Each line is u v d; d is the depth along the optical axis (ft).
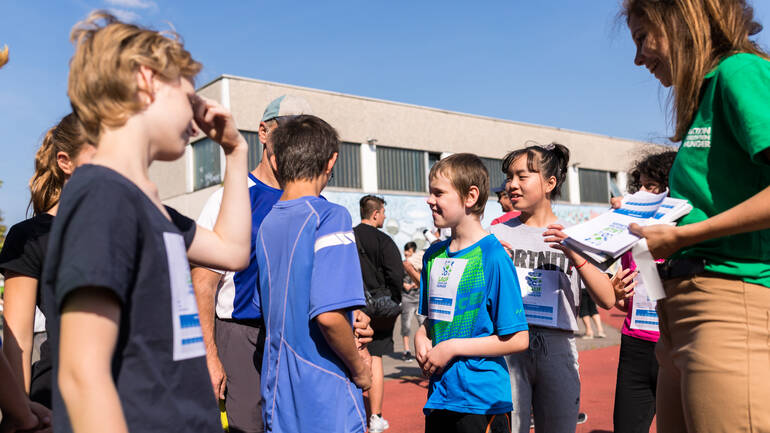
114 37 4.10
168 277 4.10
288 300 6.84
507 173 10.88
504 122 78.07
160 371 3.95
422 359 8.29
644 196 6.80
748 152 5.26
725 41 5.82
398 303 16.87
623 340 10.40
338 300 6.41
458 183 8.39
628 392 10.17
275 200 8.98
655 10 5.97
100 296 3.55
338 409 6.59
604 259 6.06
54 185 7.32
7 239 6.75
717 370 5.46
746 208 5.13
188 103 4.52
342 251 6.66
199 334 4.36
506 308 7.78
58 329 3.66
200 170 61.87
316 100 63.16
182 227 5.06
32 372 7.33
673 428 6.50
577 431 15.93
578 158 85.56
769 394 5.26
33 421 5.89
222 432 4.46
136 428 3.78
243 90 57.93
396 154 69.00
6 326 6.45
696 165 5.84
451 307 8.36
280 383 6.81
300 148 7.30
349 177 64.90
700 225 5.43
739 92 5.29
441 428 8.01
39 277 6.74
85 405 3.43
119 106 4.02
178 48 4.36
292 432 6.62
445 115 72.84
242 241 5.50
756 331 5.38
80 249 3.53
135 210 3.90
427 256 9.21
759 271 5.45
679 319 5.96
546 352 9.70
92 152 6.37
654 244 5.72
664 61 6.15
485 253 8.18
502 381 7.90
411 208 67.92
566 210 82.74
